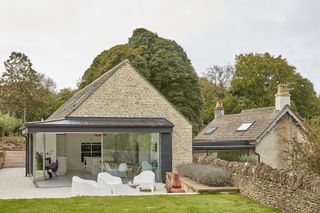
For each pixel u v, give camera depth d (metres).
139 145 23.28
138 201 13.72
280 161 28.50
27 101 54.94
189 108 42.53
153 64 41.97
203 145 27.53
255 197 13.96
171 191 17.50
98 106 24.73
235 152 28.62
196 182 17.50
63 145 25.00
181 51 44.56
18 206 12.95
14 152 38.88
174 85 41.94
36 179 22.66
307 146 13.40
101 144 22.78
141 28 45.75
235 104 52.47
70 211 12.10
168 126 23.38
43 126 21.34
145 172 19.56
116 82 25.19
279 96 29.75
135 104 25.38
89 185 16.08
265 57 54.88
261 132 28.50
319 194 10.32
